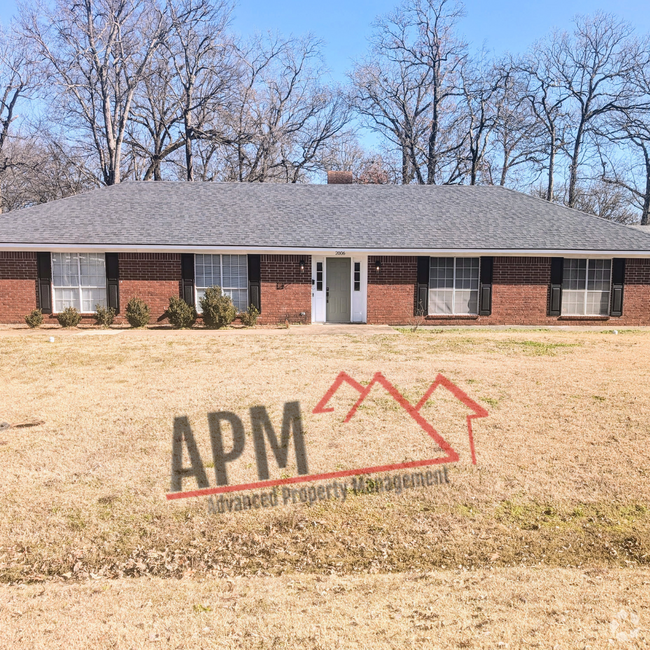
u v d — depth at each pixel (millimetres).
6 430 6496
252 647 3049
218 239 16297
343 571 4008
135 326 15836
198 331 14664
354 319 17297
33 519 4637
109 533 4469
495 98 36906
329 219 17938
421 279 16906
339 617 3344
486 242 16797
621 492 5023
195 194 19438
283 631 3191
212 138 34750
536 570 3928
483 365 9609
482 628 3168
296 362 9898
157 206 18328
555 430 6418
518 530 4496
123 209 18000
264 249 16234
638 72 34938
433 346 11750
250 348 11469
